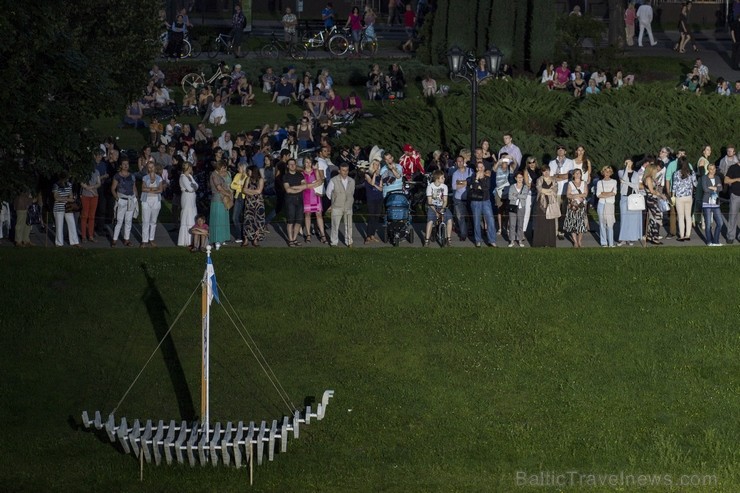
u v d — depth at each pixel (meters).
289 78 67.38
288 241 41.31
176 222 43.69
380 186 41.94
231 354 34.84
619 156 52.03
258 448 30.28
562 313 36.75
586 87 67.31
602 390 33.62
